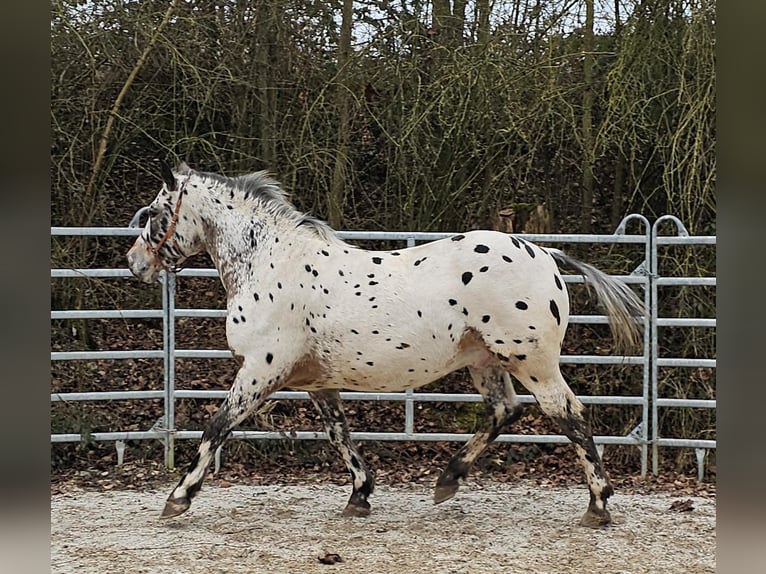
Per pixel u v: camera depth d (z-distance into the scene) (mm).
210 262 7730
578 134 7488
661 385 6645
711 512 5199
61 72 7203
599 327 7141
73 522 4918
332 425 5078
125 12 7262
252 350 4699
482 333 4586
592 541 4566
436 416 6957
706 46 6883
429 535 4668
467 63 7160
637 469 6340
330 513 5145
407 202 7359
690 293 6727
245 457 6445
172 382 6082
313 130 7527
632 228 7664
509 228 6695
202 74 7379
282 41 7453
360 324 4598
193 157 7633
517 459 6453
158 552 4328
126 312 5961
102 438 6027
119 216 7773
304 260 4730
